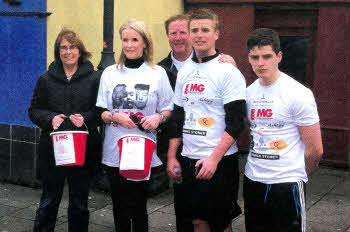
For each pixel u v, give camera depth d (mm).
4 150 5410
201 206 3107
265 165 2770
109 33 4832
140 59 3293
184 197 3176
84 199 3652
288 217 2740
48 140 3582
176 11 6730
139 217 3430
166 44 6484
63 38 3520
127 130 3279
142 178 3193
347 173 6176
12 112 5383
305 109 2682
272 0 6461
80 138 3373
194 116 3086
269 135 2760
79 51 3602
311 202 5059
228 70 2977
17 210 4629
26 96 5285
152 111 3312
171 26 3963
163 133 3379
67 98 3566
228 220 3178
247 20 6652
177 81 3209
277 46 2711
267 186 2762
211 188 3072
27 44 5234
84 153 3441
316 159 2814
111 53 4875
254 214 2869
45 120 3529
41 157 3627
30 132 5207
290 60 6617
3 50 5355
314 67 6395
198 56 3088
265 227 2838
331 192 5414
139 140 3131
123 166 3117
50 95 3584
